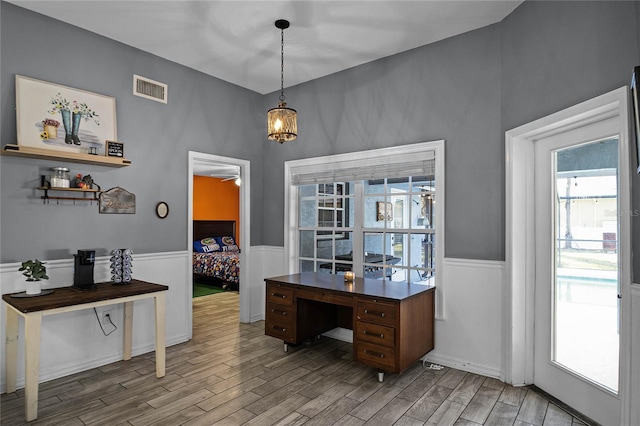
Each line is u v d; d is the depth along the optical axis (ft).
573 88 7.66
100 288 9.78
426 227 11.57
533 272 9.48
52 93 9.84
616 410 7.11
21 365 9.37
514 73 9.44
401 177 11.91
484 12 9.61
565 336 8.63
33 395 7.79
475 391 9.18
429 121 11.25
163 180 12.37
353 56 12.26
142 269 11.79
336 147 13.46
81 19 10.09
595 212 7.83
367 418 7.95
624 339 6.43
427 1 9.16
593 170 7.91
